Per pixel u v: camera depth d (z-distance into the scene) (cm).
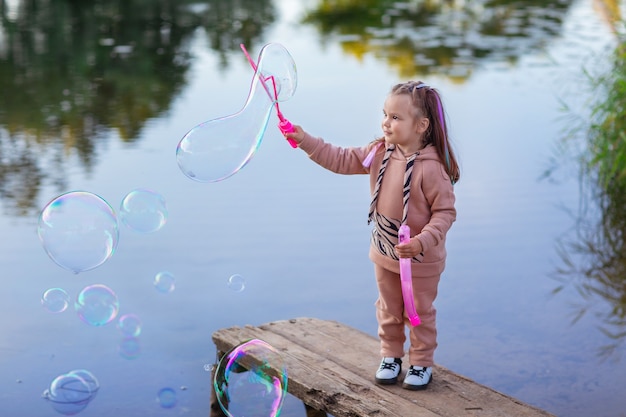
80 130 652
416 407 239
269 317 358
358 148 265
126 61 920
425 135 250
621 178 528
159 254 422
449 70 869
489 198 512
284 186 528
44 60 922
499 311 369
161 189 515
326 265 412
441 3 1397
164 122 672
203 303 369
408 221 247
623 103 541
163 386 300
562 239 452
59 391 293
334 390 249
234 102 731
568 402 294
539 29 1105
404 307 253
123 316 354
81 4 1323
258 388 247
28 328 344
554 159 579
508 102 725
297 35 1105
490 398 246
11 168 555
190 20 1209
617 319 361
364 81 818
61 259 295
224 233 450
